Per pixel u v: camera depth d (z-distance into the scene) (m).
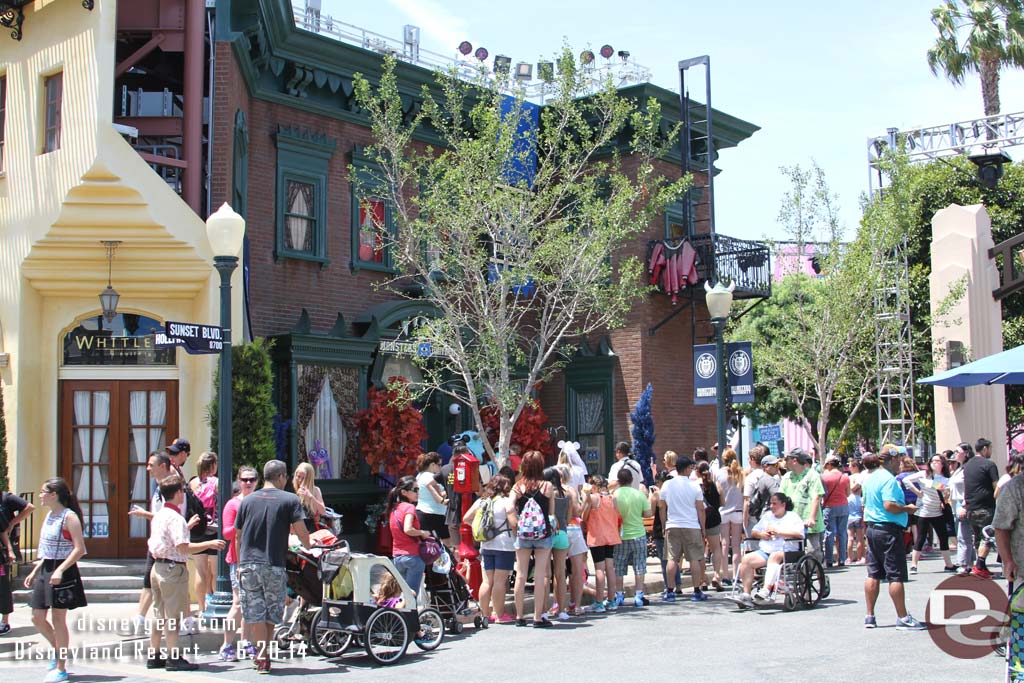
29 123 15.63
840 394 27.73
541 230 18.33
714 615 13.38
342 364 19.47
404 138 17.98
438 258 17.94
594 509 14.17
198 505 11.59
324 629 10.52
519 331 22.88
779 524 13.73
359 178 20.95
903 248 24.94
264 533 9.91
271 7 18.22
